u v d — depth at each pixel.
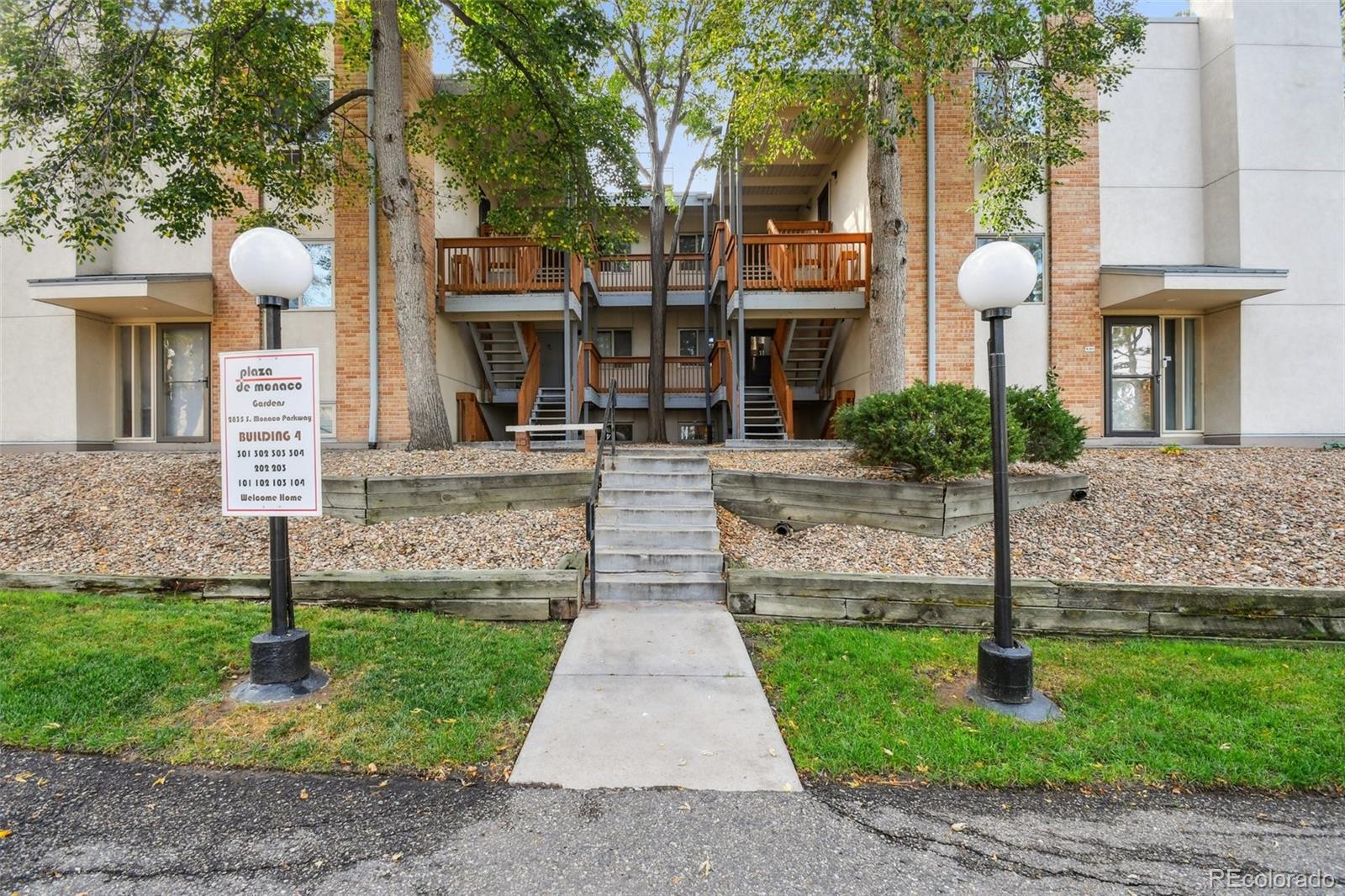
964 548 5.89
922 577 5.05
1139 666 4.14
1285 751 3.18
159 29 8.02
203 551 5.80
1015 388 7.29
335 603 5.00
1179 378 11.22
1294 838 2.61
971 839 2.57
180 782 2.89
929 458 6.14
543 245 11.42
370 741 3.20
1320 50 10.52
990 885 2.30
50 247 10.76
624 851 2.45
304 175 9.58
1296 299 10.52
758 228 17.47
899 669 4.08
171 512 6.59
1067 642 4.63
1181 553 5.60
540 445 9.99
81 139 7.73
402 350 9.26
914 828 2.63
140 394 11.56
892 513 6.36
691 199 17.12
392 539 6.07
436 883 2.27
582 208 11.20
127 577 5.11
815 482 6.66
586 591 5.55
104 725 3.30
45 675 3.70
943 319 10.65
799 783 2.92
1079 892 2.28
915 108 10.60
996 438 3.78
